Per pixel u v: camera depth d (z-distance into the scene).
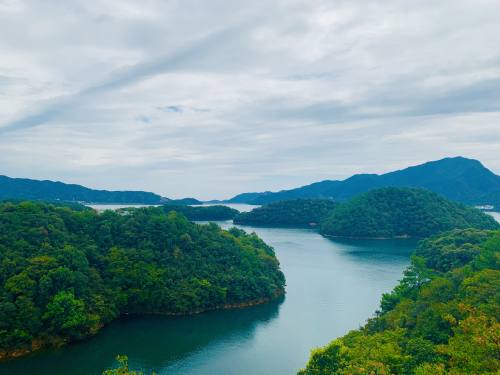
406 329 68.62
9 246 107.00
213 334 105.56
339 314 121.44
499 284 67.75
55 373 83.12
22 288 94.88
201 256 141.50
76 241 124.31
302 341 101.06
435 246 174.62
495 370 45.09
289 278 168.38
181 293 121.25
